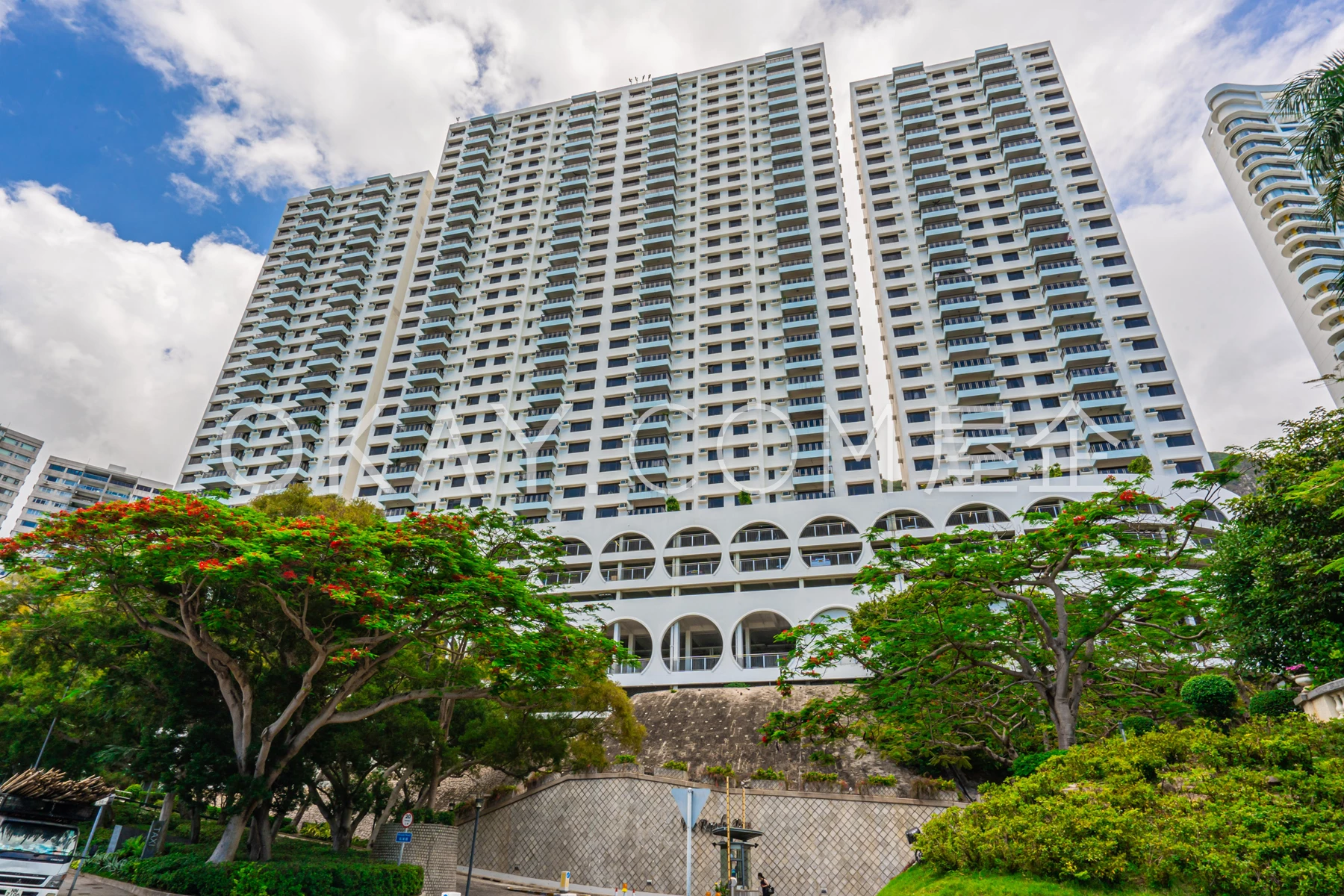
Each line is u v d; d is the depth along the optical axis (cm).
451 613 1886
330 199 9956
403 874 1906
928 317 6838
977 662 2494
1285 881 938
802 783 2766
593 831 2859
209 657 1884
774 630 5975
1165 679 2634
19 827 1419
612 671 5272
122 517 1673
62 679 2658
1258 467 2045
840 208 7644
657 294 7612
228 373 8619
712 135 8731
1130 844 1092
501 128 9825
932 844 1370
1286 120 8700
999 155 7744
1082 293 6575
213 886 1591
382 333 8331
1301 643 1750
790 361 6844
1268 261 8219
